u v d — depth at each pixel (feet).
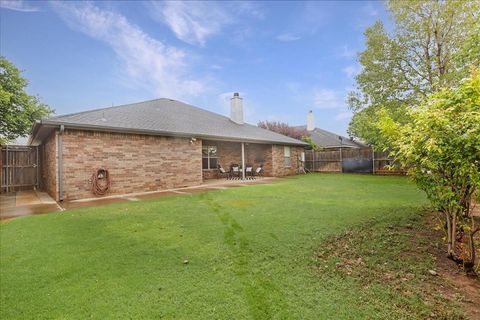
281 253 12.88
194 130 39.93
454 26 39.19
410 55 45.01
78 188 28.60
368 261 12.05
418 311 8.61
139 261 12.25
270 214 19.95
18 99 53.47
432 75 42.91
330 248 13.46
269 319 8.16
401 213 19.13
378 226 16.42
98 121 31.04
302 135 87.66
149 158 34.50
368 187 34.65
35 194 36.01
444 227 13.78
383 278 10.64
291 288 9.86
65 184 27.78
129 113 39.63
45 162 38.01
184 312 8.53
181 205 23.93
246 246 13.79
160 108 49.21
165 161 36.14
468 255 11.71
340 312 8.49
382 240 14.37
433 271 11.11
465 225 11.80
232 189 34.30
